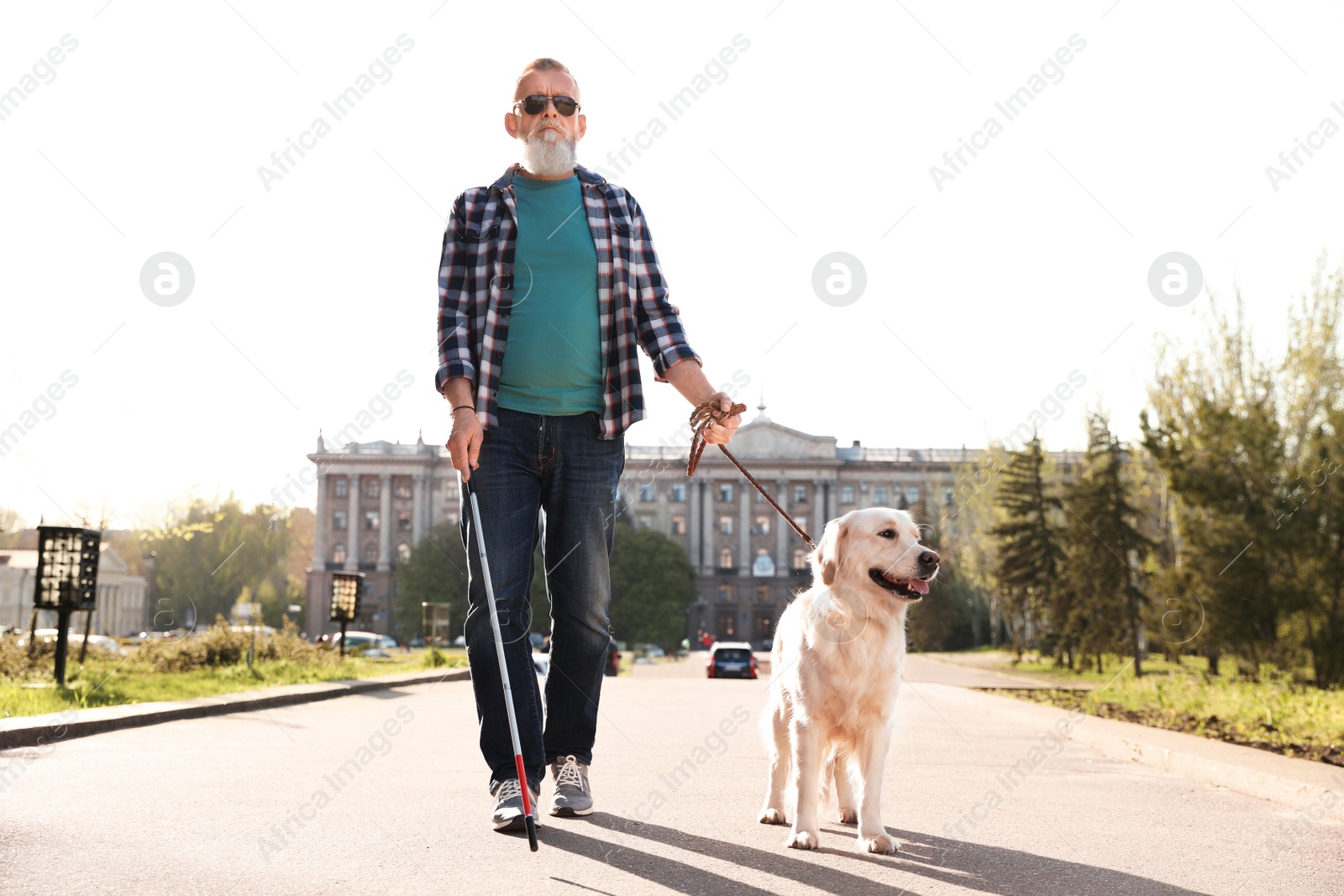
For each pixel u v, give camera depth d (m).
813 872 3.43
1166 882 3.55
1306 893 3.45
